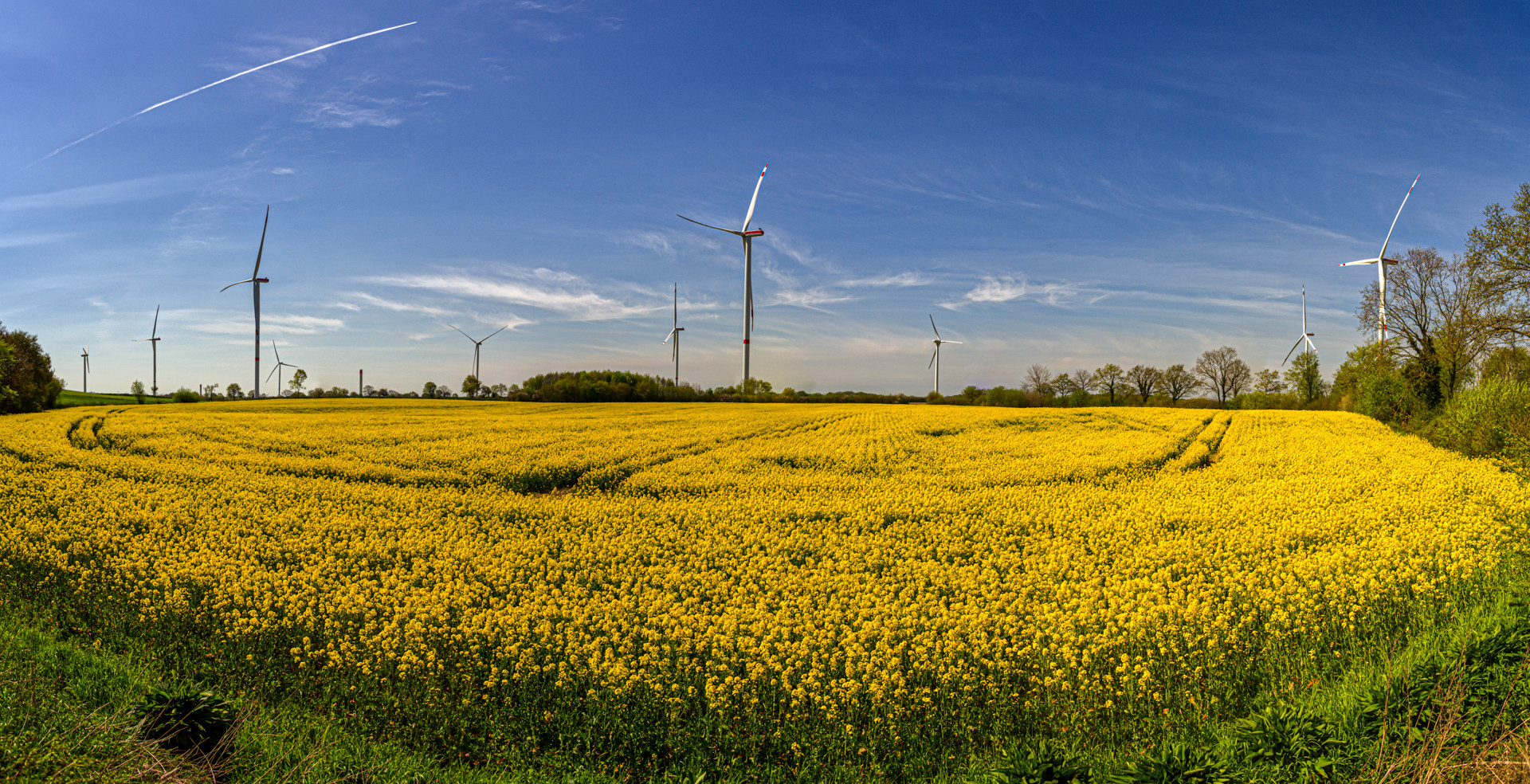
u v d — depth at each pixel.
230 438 31.92
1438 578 10.59
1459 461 25.33
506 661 8.66
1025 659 8.50
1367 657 8.25
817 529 15.80
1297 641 8.84
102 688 7.71
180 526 15.34
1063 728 7.20
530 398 86.94
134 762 5.86
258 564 12.52
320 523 15.61
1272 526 14.80
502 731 7.41
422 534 15.05
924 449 30.16
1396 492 17.95
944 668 8.31
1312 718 6.15
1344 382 67.00
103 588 10.94
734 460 26.48
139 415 46.25
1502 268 36.91
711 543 14.47
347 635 9.32
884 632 9.26
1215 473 23.14
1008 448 30.55
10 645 8.53
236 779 6.14
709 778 6.80
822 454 28.05
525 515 17.28
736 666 8.48
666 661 8.41
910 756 7.03
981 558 13.43
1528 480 19.80
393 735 7.48
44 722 6.38
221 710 6.37
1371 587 9.96
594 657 8.48
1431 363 44.16
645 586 11.90
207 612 10.16
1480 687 6.45
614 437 34.16
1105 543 14.08
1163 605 9.70
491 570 12.45
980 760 6.78
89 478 20.75
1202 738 6.82
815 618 10.02
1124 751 6.74
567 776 6.72
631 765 7.07
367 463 24.83
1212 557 12.62
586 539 14.64
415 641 9.05
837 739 7.12
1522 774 5.51
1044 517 16.17
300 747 6.84
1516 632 7.44
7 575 11.62
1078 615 9.57
